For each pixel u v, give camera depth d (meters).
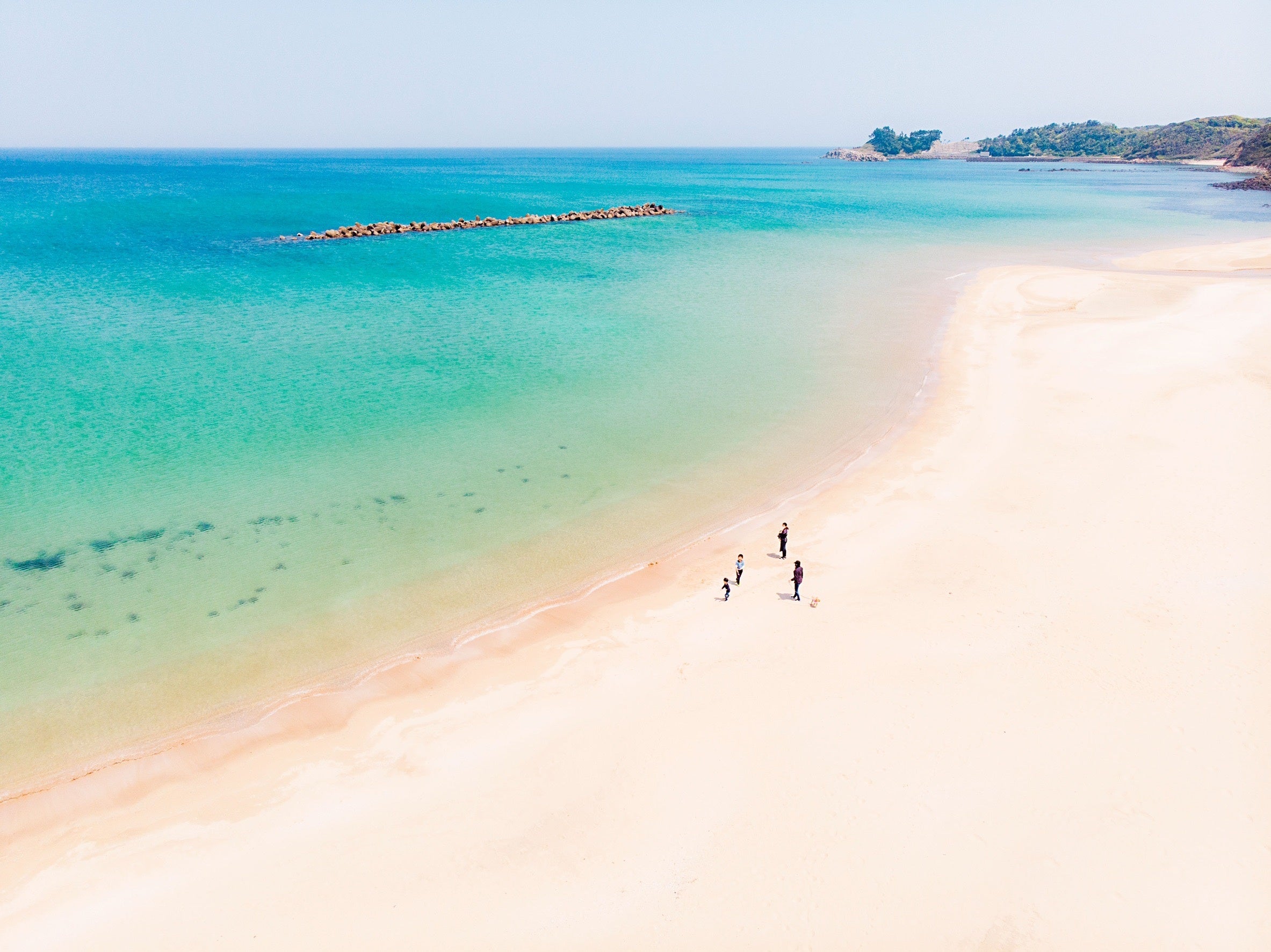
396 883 14.32
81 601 22.58
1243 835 13.99
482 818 15.70
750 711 17.98
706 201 145.88
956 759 16.11
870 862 14.08
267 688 19.66
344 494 28.91
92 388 38.50
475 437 33.91
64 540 25.45
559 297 59.84
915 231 98.88
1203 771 15.38
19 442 32.31
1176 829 14.20
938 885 13.58
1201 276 66.25
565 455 32.41
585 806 15.82
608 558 25.31
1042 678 18.31
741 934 13.11
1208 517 25.05
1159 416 33.12
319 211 117.44
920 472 30.25
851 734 16.97
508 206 130.88
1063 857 13.84
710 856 14.51
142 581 23.58
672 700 18.64
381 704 19.11
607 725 17.95
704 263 74.75
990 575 22.94
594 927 13.39
